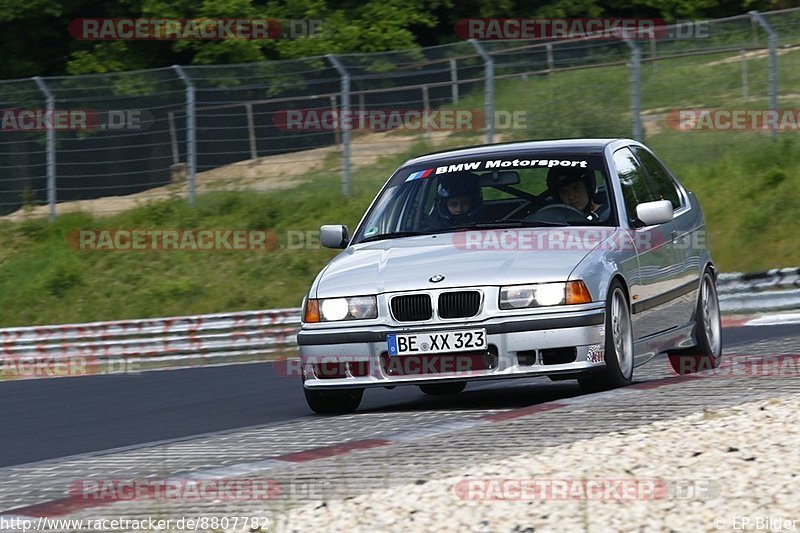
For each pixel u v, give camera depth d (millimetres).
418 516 12078
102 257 56156
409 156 57969
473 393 24828
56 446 21781
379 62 58938
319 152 59125
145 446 19297
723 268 50125
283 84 58531
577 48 58250
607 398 18875
